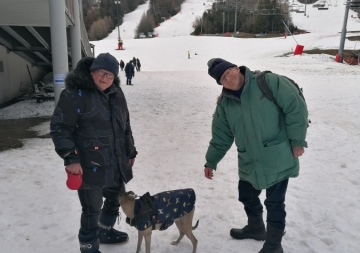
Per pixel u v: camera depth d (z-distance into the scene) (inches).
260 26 3051.2
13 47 675.4
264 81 120.5
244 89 119.7
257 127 119.8
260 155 120.6
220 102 134.5
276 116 119.5
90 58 117.8
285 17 3046.3
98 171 116.9
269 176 120.5
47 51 738.2
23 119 486.0
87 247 123.0
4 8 363.6
